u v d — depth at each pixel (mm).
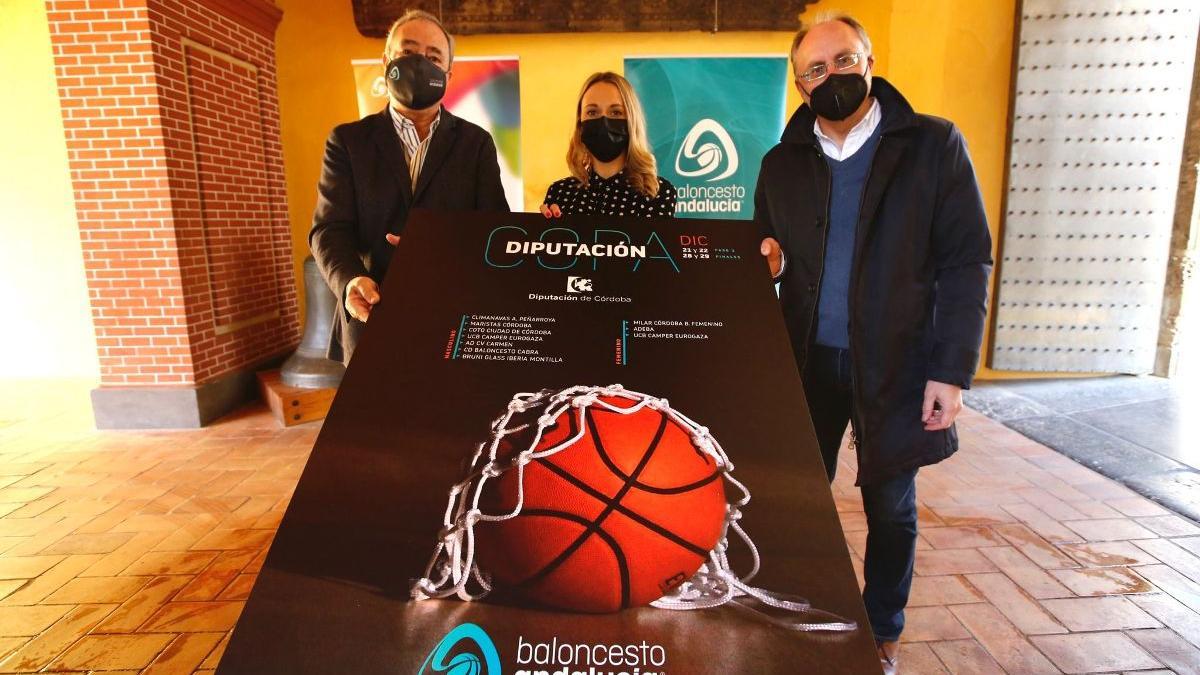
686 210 5246
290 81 5211
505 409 1176
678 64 5023
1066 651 2070
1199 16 4531
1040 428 4090
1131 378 5066
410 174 2035
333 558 1014
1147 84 4629
